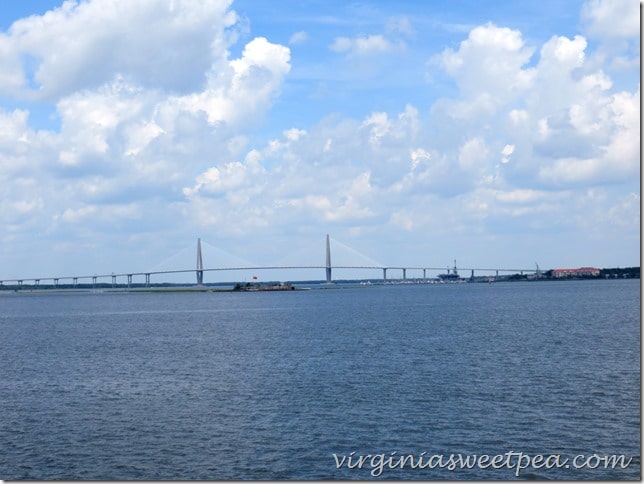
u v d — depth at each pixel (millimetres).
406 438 36125
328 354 67312
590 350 65000
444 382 49844
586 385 47750
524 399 43812
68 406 45281
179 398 47000
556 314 116000
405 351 67750
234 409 43125
